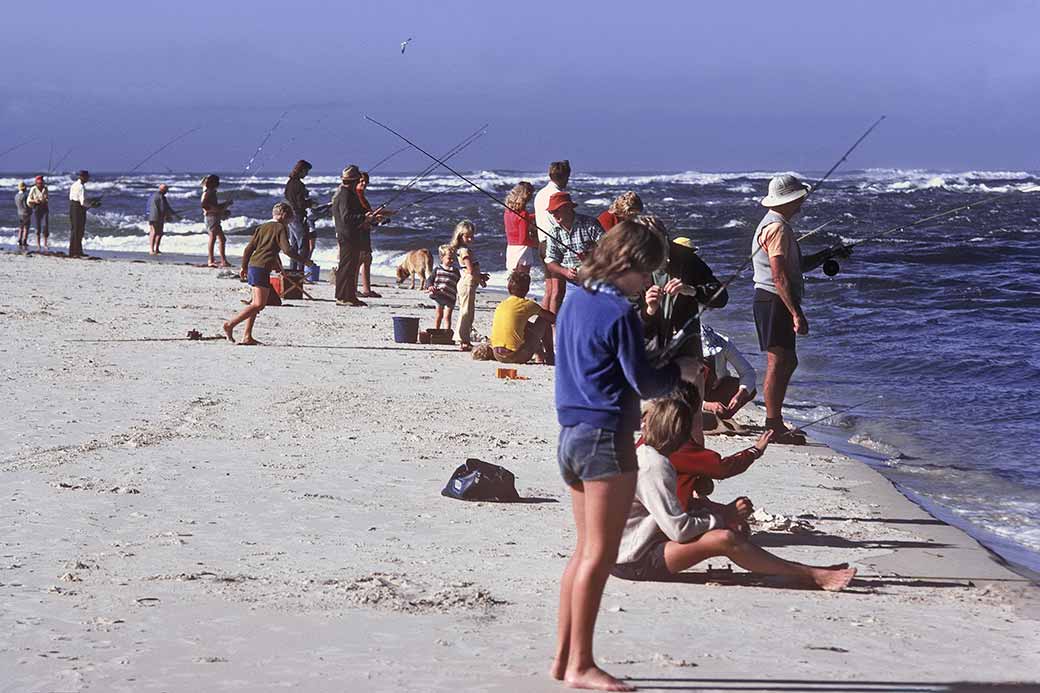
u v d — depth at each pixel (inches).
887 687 406.6
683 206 4758.9
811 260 888.3
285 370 1146.0
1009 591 556.7
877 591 547.8
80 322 1435.8
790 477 794.8
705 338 932.6
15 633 443.5
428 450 823.1
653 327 638.5
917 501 786.2
